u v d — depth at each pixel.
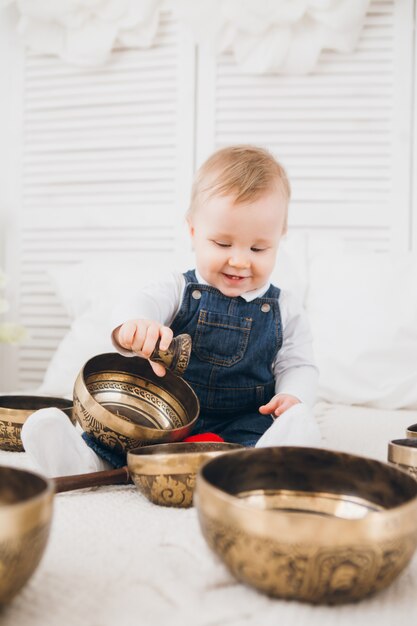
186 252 2.04
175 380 1.08
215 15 2.14
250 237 1.10
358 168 2.19
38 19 2.28
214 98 2.26
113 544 0.65
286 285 1.86
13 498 0.58
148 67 2.30
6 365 2.42
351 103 2.18
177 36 2.27
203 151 2.27
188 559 0.61
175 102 2.29
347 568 0.51
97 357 1.05
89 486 0.84
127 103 2.33
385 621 0.51
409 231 2.17
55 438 0.86
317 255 1.97
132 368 1.09
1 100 2.42
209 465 0.63
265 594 0.54
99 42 2.26
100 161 2.36
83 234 2.38
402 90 2.16
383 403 1.67
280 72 2.20
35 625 0.48
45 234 2.41
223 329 1.17
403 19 2.15
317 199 2.21
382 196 2.18
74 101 2.37
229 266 1.12
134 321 0.98
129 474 0.87
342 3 2.04
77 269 2.07
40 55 2.39
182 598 0.53
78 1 2.20
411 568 0.63
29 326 2.42
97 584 0.55
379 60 2.17
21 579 0.48
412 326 1.72
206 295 1.17
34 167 2.42
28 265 2.42
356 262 1.87
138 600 0.53
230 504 0.53
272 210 1.11
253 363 1.17
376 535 0.51
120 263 2.03
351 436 1.26
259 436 1.11
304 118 2.21
